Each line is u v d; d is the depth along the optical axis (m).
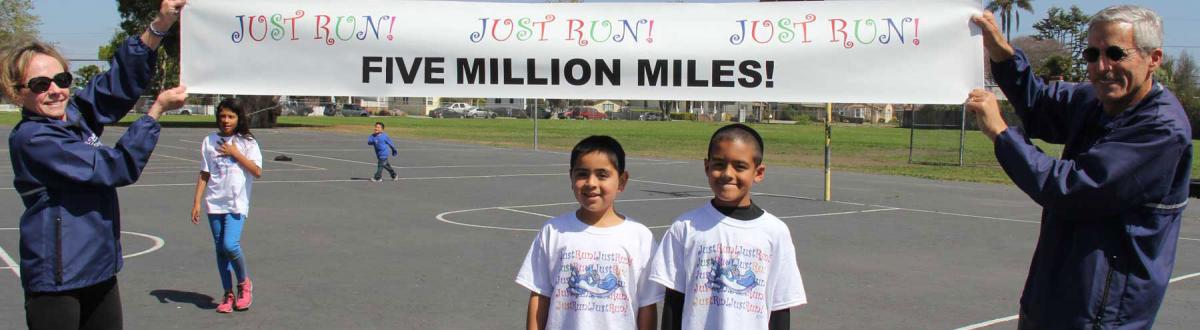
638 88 4.47
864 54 4.40
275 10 4.46
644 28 4.45
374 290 8.16
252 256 9.88
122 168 3.83
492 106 91.00
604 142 4.00
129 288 8.12
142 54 4.11
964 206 16.09
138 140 3.86
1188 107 52.66
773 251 3.75
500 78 4.50
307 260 9.65
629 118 89.75
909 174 24.88
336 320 7.07
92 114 4.11
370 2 4.50
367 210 14.52
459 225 12.75
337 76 4.51
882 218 14.05
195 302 7.60
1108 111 3.37
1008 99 4.03
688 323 3.75
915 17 4.35
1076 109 3.56
